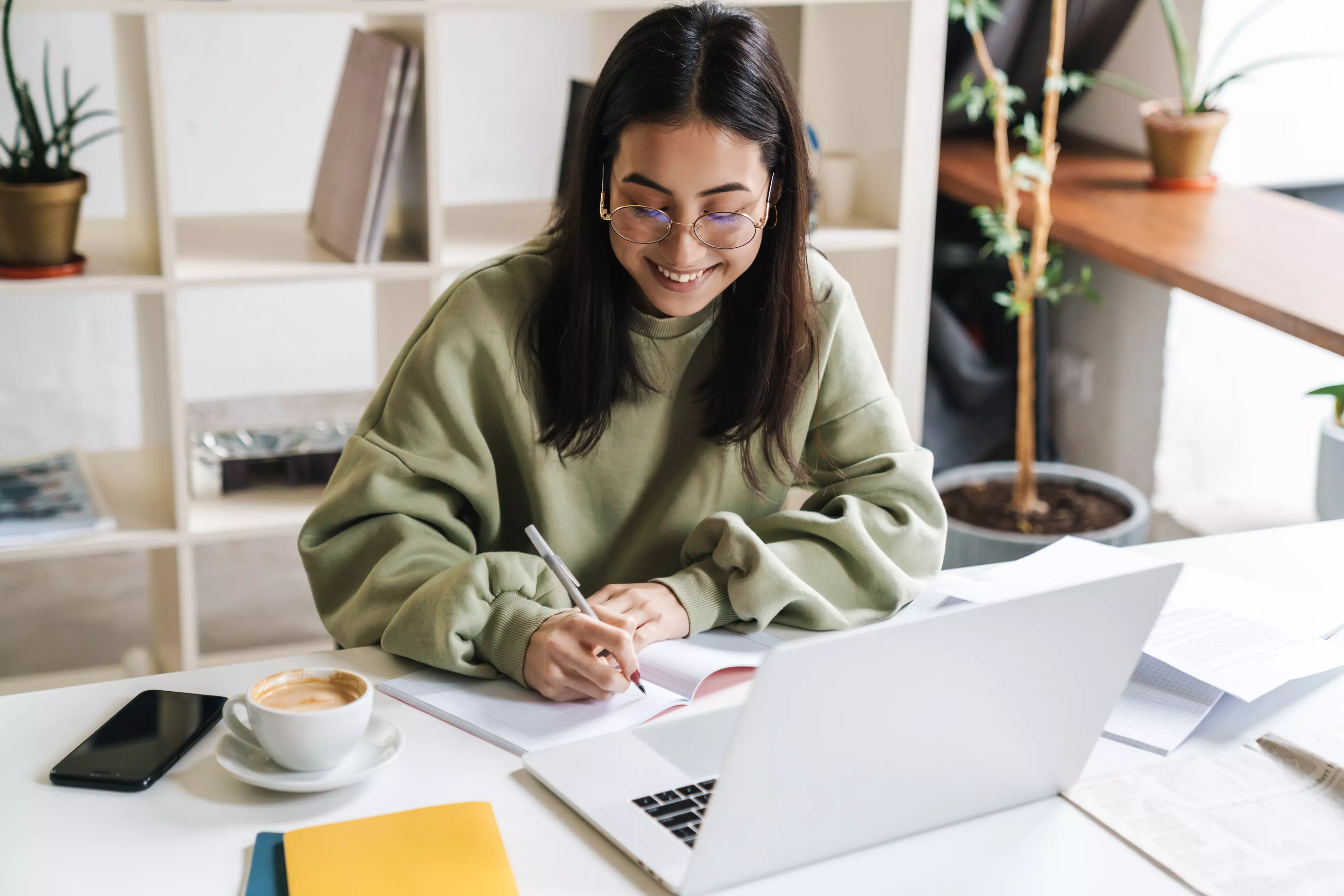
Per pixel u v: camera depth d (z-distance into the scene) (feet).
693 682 3.58
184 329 11.32
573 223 3.98
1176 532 9.39
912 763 2.78
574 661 3.45
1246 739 3.37
